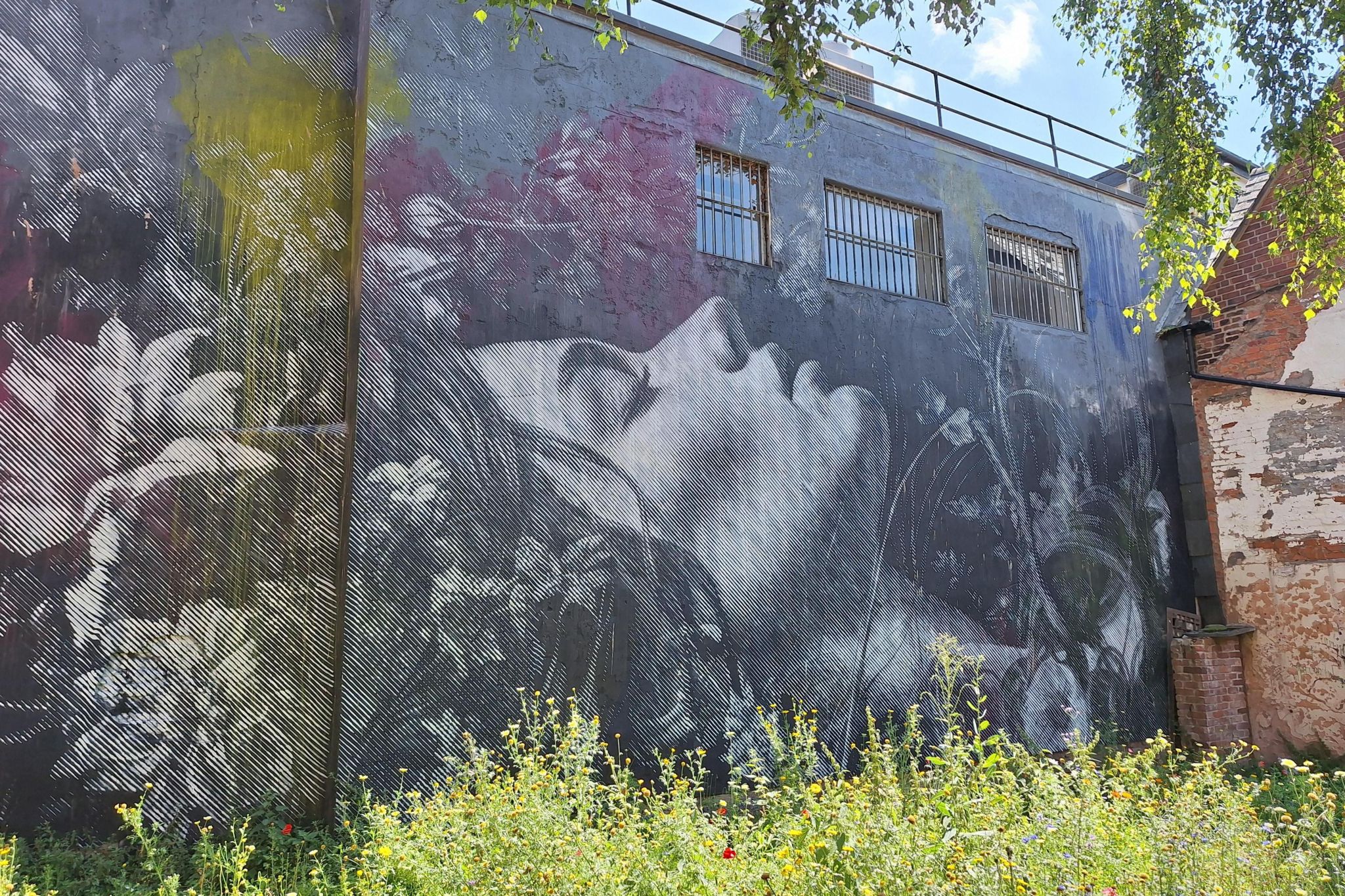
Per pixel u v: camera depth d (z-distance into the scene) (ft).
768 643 24.20
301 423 20.10
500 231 21.99
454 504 20.38
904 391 28.27
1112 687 30.83
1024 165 33.27
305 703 19.07
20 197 18.60
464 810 15.19
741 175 26.66
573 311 22.71
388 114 20.95
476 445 20.85
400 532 19.69
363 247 20.18
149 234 19.48
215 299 19.83
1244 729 31.86
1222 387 33.55
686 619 23.03
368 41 20.98
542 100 23.18
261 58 21.06
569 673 21.15
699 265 25.03
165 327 19.33
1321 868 14.42
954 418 29.17
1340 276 24.82
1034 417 31.19
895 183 29.66
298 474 19.86
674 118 25.35
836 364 27.02
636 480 22.88
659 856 14.24
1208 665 31.55
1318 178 24.14
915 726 23.16
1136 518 33.01
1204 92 23.98
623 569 22.33
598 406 22.65
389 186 20.71
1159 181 24.98
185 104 20.20
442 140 21.59
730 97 26.61
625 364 23.25
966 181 31.50
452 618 19.98
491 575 20.56
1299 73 22.58
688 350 24.34
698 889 13.38
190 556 18.84
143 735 18.06
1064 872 13.24
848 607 25.76
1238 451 32.91
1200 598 33.65
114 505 18.45
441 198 21.34
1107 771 21.06
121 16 19.89
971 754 26.40
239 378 19.77
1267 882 14.03
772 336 25.95
